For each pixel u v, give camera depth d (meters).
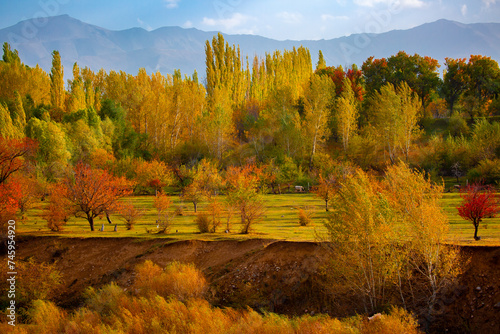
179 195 79.69
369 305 27.27
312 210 61.56
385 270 26.00
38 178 69.62
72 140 91.69
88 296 31.92
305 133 101.50
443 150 83.12
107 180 52.16
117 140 104.50
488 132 79.25
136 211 52.00
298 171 90.62
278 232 43.28
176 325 24.86
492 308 24.48
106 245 40.97
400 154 91.75
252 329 24.22
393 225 27.02
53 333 25.97
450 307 25.64
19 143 57.22
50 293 34.44
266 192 79.38
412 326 22.72
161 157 102.81
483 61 114.31
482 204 31.62
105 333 24.36
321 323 24.38
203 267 36.25
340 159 91.44
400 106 89.81
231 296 32.03
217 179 75.00
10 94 108.31
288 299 30.84
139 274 32.94
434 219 26.22
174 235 42.78
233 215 59.53
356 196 27.08
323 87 98.12
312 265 32.22
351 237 26.81
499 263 26.50
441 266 26.88
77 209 48.75
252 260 34.91
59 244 41.47
